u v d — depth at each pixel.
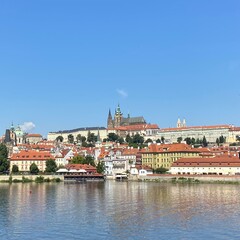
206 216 155.75
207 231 130.38
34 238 123.44
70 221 147.00
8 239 122.44
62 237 124.31
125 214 160.88
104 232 130.00
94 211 168.88
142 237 123.88
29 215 159.62
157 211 167.88
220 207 179.00
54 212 166.88
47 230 133.12
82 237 124.31
